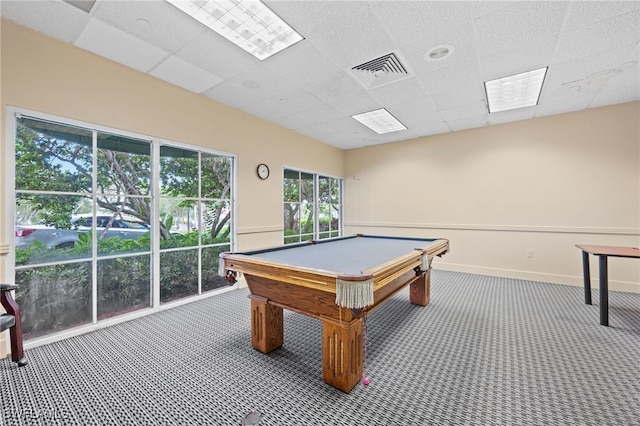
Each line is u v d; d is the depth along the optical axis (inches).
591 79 120.6
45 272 96.5
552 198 166.1
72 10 80.6
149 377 75.0
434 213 207.9
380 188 234.5
